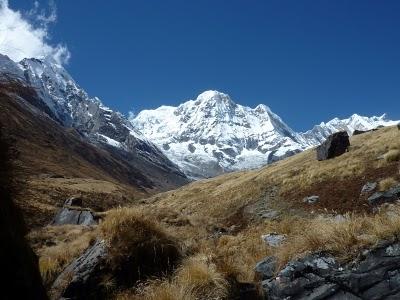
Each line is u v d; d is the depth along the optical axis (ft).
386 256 23.27
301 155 235.40
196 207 191.21
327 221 28.14
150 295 27.22
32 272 22.89
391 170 119.96
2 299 19.51
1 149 21.58
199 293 26.53
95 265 29.96
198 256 31.48
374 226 25.29
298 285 24.76
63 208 85.40
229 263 29.50
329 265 24.50
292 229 42.27
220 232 66.03
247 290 26.86
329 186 133.59
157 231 32.89
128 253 30.83
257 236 44.47
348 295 23.03
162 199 288.92
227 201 167.43
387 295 22.12
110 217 32.76
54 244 48.39
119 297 28.12
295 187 148.77
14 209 22.67
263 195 157.17
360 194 113.19
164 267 31.24
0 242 20.29
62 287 30.01
